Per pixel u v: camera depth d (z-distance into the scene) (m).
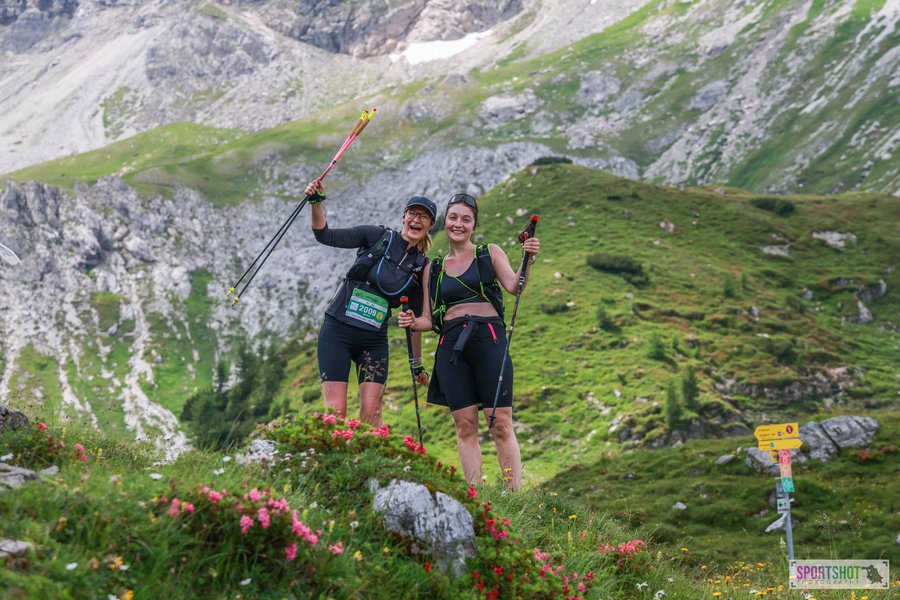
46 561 3.33
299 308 193.00
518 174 153.00
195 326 185.12
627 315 98.38
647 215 130.50
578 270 111.69
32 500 3.80
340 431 5.93
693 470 48.84
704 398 77.50
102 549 3.64
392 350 97.69
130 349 175.38
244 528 4.06
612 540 7.62
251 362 146.12
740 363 90.06
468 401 8.02
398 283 7.55
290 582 4.09
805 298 111.38
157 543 3.83
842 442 46.78
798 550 35.41
